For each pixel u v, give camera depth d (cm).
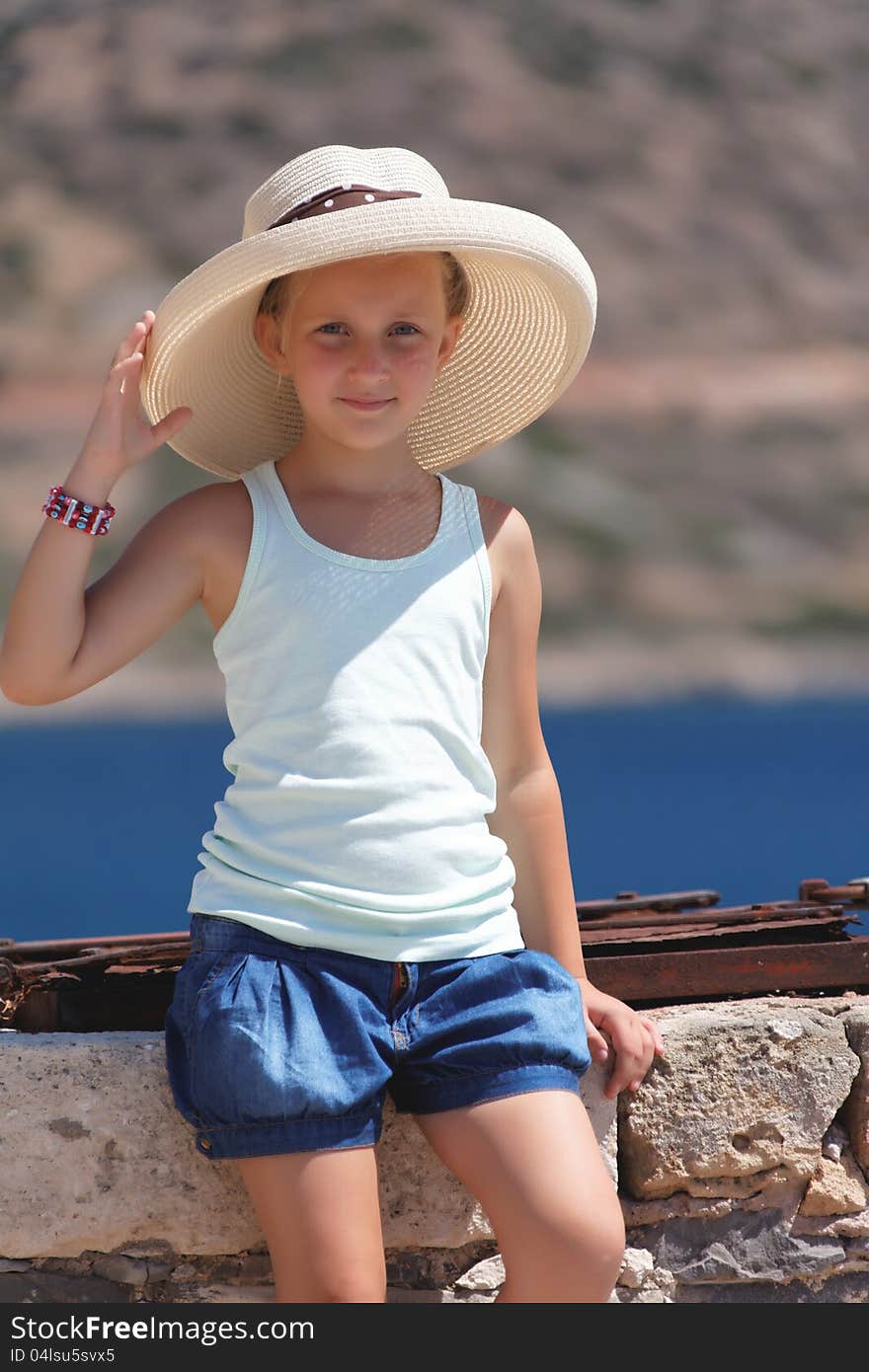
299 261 350
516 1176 324
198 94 13225
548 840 386
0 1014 381
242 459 421
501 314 412
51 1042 353
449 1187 363
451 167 13412
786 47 14200
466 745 359
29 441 10931
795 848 3669
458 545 374
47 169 12712
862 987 409
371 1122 328
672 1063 378
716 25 14312
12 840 4175
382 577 361
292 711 348
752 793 4909
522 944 363
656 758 6003
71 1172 348
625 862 3447
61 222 12494
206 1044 329
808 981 397
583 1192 323
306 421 382
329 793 341
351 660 350
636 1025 371
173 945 411
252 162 13012
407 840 342
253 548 360
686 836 3894
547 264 373
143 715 7650
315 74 13412
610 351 12612
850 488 11031
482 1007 339
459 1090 334
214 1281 357
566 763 5825
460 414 436
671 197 13412
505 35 14125
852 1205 386
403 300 366
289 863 340
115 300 12119
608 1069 371
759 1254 383
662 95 13888
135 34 13438
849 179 13650
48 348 11812
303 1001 329
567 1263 321
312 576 357
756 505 10962
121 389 349
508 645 384
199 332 374
